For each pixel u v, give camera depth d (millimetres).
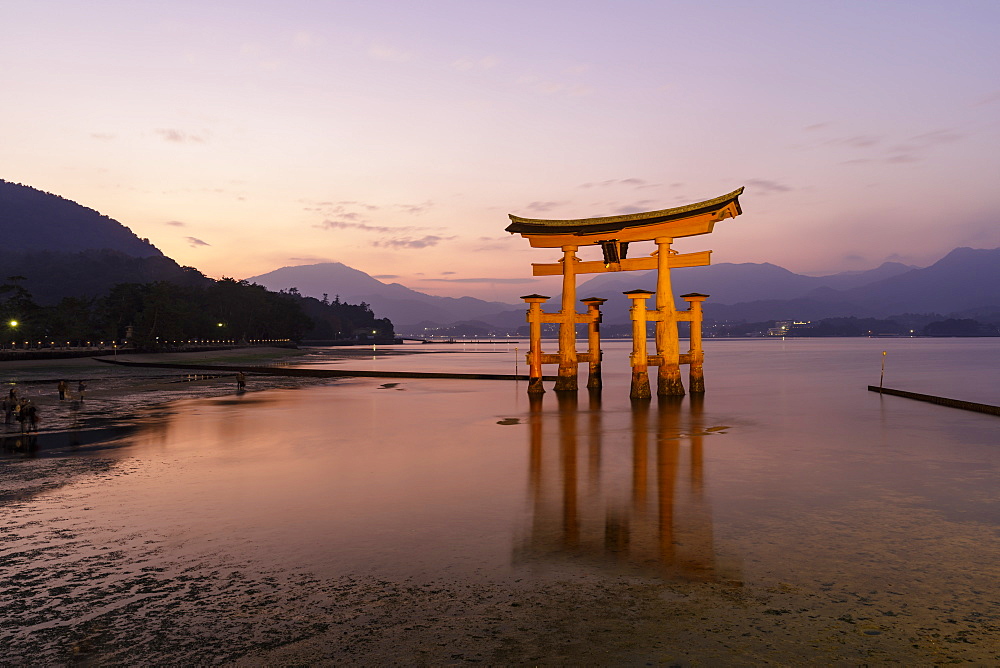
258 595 8703
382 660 6902
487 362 121000
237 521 12406
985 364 104938
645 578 9312
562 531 11711
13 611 8219
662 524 12164
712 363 112250
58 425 28281
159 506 13633
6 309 135125
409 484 15828
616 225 36531
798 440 23188
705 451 20750
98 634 7574
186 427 27547
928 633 7516
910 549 10625
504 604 8375
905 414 32250
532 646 7203
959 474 17016
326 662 6871
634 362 37781
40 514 12945
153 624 7828
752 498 14258
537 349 41812
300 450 21266
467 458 19578
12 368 85812
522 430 25953
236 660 6941
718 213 33406
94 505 13711
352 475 16969
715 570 9633
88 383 59219
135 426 27906
